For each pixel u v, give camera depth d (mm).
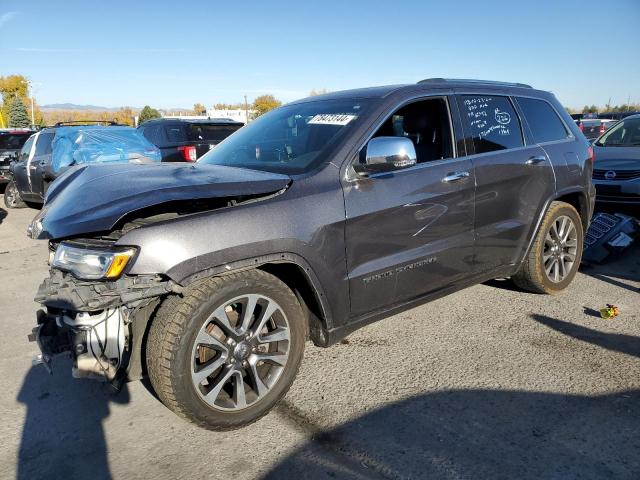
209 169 3230
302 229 2961
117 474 2602
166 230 2607
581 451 2662
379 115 3490
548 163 4512
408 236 3484
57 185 3402
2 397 3369
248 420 2920
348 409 3107
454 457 2645
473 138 3994
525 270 4641
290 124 3855
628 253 6367
